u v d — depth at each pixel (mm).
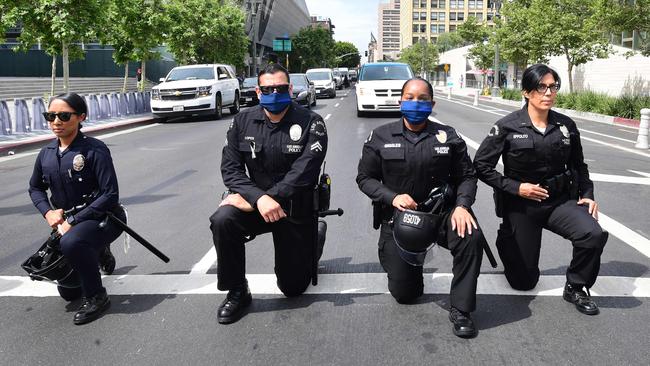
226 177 3795
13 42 41594
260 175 3873
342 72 65625
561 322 3604
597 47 25984
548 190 3818
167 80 21297
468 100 37750
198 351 3283
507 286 4227
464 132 15258
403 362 3121
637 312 3744
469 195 3592
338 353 3238
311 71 36594
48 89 32500
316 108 25609
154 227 6184
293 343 3369
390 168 3719
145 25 23172
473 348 3277
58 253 3811
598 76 31141
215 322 3686
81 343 3412
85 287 3756
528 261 3998
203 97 20031
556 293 4082
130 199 7656
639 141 12680
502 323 3604
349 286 4305
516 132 3805
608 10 19641
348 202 7301
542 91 3652
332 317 3736
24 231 6109
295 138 3742
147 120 20016
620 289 4152
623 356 3156
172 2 32406
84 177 3850
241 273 3777
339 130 16000
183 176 9359
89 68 43406
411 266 3773
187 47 33938
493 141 3865
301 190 3734
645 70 26281
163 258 4305
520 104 30781
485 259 4926
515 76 51438
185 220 6473
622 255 4984
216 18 34531
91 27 17906
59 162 3832
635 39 26672
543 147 3760
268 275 4566
